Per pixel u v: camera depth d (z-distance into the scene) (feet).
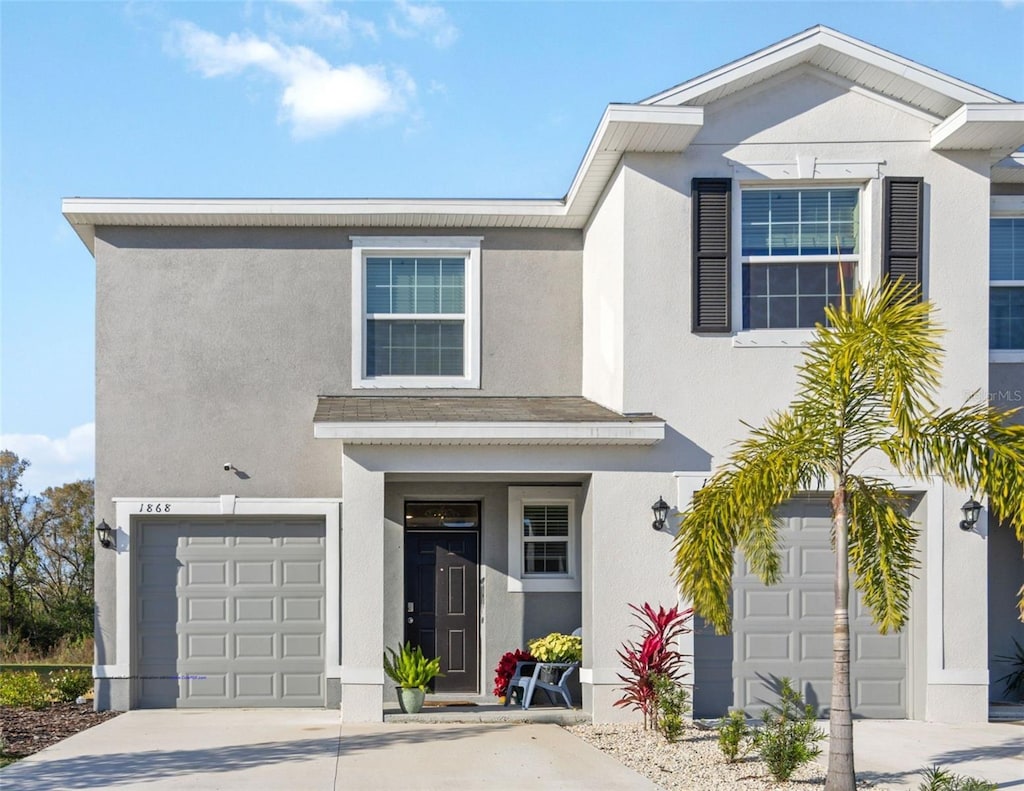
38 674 51.29
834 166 41.65
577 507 47.32
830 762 29.50
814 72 41.86
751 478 30.58
